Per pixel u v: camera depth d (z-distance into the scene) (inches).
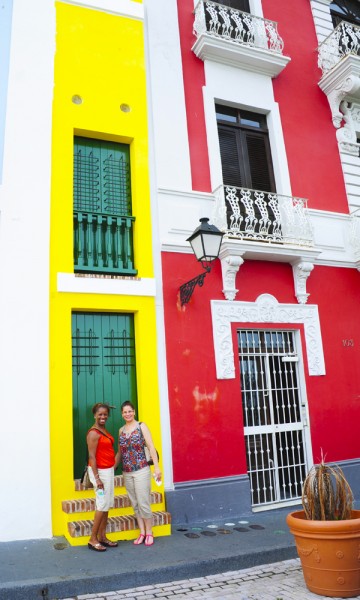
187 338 289.3
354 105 398.3
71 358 258.1
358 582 177.5
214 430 284.0
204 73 343.6
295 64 384.5
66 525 232.4
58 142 281.4
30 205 266.4
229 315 304.3
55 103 285.9
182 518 261.9
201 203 315.6
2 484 231.0
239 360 307.7
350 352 344.5
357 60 366.3
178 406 277.4
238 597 178.1
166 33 335.9
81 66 299.3
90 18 309.1
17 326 249.4
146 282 282.8
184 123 323.9
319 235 352.8
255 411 306.7
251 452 298.8
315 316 336.2
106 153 305.1
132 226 297.1
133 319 285.1
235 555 209.9
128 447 227.9
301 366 324.2
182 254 301.1
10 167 266.8
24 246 260.1
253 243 305.1
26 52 285.7
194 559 203.9
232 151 350.6
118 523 230.8
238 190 342.6
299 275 331.6
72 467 244.8
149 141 310.0
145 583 190.5
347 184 376.8
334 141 382.6
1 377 241.3
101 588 183.9
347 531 176.2
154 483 261.0
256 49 349.1
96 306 268.4
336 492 189.2
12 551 212.5
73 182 289.4
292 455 311.0
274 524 262.4
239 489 280.7
